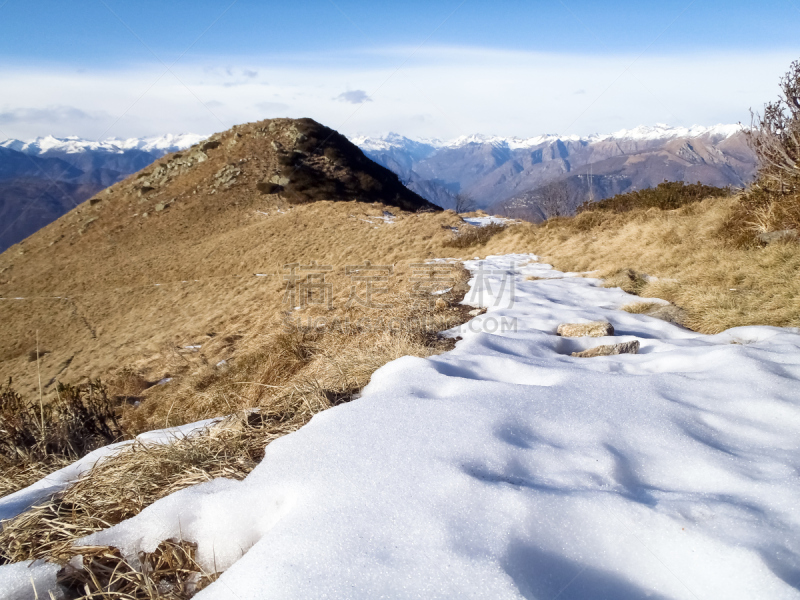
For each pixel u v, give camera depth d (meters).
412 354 4.78
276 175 52.56
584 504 1.89
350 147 65.25
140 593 2.00
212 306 25.00
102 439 5.32
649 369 3.83
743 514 1.80
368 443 2.42
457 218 29.39
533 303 8.18
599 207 20.31
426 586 1.58
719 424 2.62
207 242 40.53
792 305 5.71
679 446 2.40
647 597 1.58
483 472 2.15
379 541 1.77
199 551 2.14
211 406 6.41
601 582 1.64
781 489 1.96
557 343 4.88
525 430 2.53
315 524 1.88
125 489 2.71
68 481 3.10
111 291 34.47
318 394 3.56
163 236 45.38
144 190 55.53
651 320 6.73
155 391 13.03
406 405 2.78
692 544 1.71
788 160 9.16
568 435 2.50
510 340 4.79
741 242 8.90
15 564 2.13
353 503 1.98
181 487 2.64
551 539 1.77
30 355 27.05
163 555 2.12
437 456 2.25
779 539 1.67
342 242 29.45
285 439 2.64
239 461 2.76
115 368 18.59
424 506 1.92
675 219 12.44
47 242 49.75
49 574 2.08
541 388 2.99
